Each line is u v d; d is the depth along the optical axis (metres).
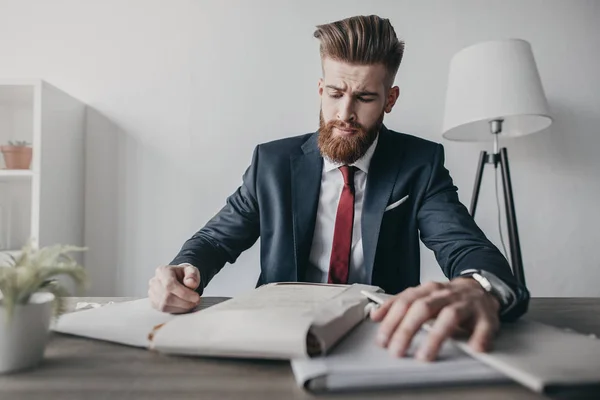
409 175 1.01
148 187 1.70
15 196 1.63
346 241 0.99
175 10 1.71
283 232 1.03
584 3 1.72
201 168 1.71
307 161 1.07
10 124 1.64
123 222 1.70
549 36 1.72
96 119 1.70
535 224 1.72
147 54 1.71
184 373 0.38
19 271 0.39
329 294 0.59
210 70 1.71
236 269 1.69
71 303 0.72
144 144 1.70
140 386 0.35
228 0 1.71
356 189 1.04
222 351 0.40
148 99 1.70
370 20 0.93
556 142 1.72
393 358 0.38
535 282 1.72
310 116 1.71
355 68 0.91
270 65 1.71
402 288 0.99
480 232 0.87
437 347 0.37
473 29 1.71
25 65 1.70
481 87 1.29
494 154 1.45
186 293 0.58
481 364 0.36
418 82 1.71
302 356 0.38
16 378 0.37
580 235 1.72
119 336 0.47
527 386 0.32
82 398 0.33
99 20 1.70
